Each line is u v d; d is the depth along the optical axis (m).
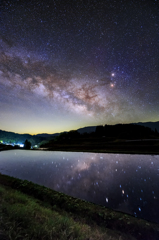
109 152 21.30
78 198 5.67
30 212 3.19
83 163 13.74
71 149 29.97
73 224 3.03
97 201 5.53
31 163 14.73
